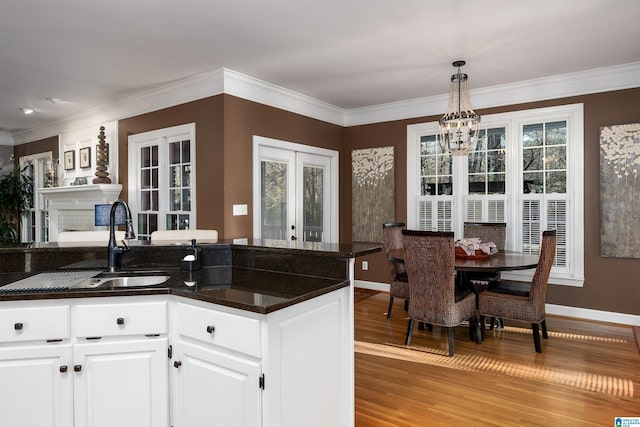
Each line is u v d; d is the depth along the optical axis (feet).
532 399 8.26
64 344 5.41
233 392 5.02
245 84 14.05
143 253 7.36
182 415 5.58
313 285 5.86
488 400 8.23
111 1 8.79
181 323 5.56
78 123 18.99
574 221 13.99
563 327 13.01
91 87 14.78
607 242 13.33
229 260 7.61
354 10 9.29
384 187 18.08
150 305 5.60
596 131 13.58
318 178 18.24
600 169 13.42
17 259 6.81
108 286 5.78
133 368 5.57
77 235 9.96
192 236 10.86
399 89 15.53
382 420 7.47
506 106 15.21
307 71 13.42
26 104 16.97
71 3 8.85
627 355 10.60
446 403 8.11
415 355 10.71
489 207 15.61
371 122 18.45
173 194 15.31
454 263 10.33
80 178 18.26
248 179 14.25
